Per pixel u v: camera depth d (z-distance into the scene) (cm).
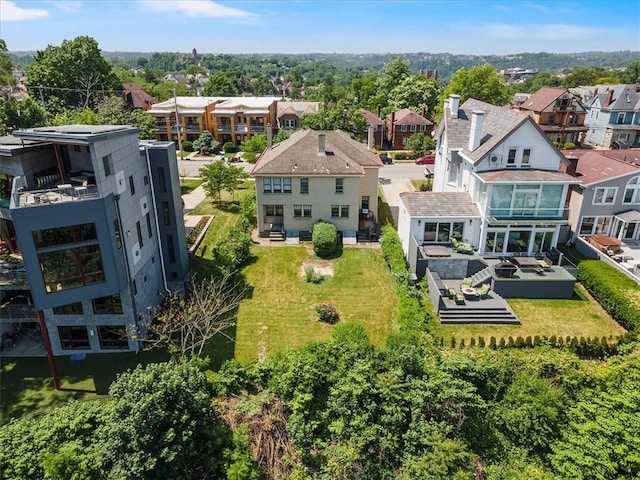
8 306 2180
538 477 1736
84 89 6444
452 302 2591
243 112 7181
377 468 1786
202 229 3638
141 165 2391
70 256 1927
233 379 1925
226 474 1656
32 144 2191
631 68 13162
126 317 2203
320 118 6094
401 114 6988
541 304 2661
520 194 2956
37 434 1672
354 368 1922
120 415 1574
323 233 3275
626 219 3166
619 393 1902
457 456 1731
